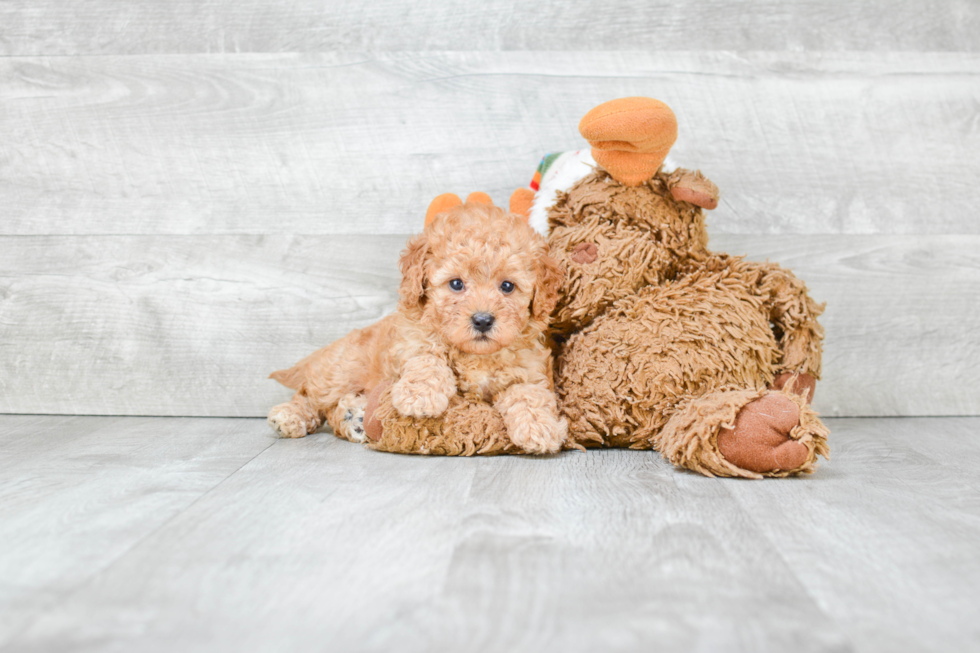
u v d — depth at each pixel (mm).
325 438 1926
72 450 1768
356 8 2225
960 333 2264
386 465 1599
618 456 1695
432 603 898
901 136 2238
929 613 884
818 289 2262
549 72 2227
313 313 2277
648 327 1704
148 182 2262
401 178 2256
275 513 1247
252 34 2229
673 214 1819
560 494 1364
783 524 1198
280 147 2250
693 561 1037
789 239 2252
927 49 2229
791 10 2215
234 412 2283
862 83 2230
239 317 2273
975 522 1219
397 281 2270
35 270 2271
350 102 2242
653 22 2217
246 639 811
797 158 2242
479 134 2244
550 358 1801
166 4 2225
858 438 1954
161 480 1470
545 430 1626
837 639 817
